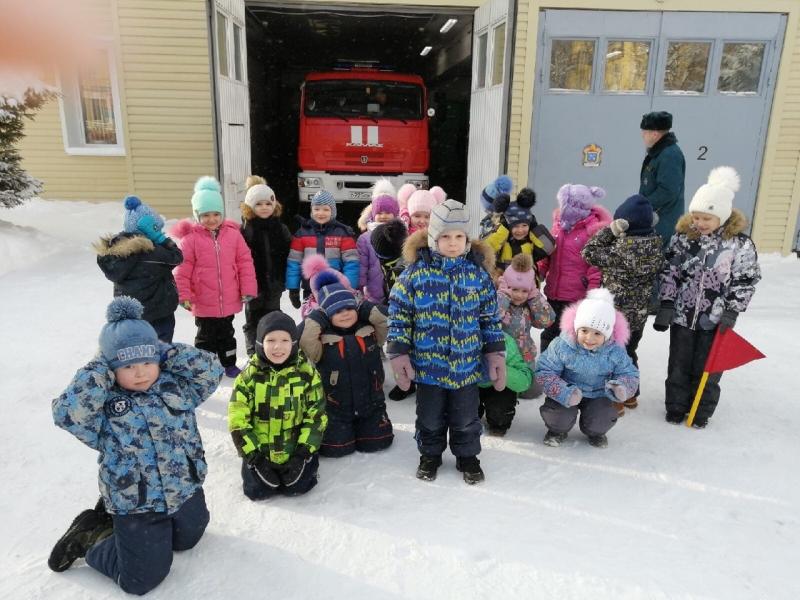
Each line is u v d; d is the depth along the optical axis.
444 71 12.47
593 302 3.19
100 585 2.31
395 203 4.37
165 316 3.56
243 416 2.80
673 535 2.67
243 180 8.02
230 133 7.38
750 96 8.31
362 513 2.77
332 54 14.08
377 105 9.29
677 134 8.42
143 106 9.50
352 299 3.27
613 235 3.74
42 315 5.41
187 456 2.35
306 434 2.86
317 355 3.21
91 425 2.18
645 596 2.31
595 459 3.31
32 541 2.54
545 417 3.39
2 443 3.29
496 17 8.02
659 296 3.76
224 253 4.03
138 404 2.27
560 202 4.22
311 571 2.39
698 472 3.19
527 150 8.43
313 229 4.23
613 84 8.31
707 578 2.41
